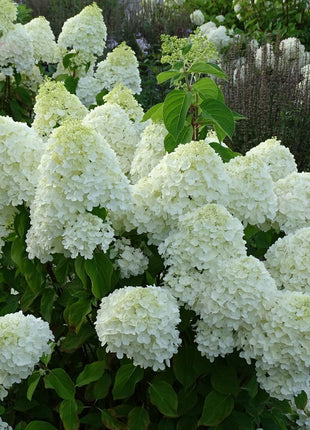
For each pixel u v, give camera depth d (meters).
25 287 2.54
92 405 2.23
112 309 1.89
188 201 2.11
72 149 1.92
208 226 1.99
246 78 5.78
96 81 4.33
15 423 2.29
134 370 1.99
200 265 1.99
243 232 2.29
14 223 2.25
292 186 2.52
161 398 2.01
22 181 2.15
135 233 2.32
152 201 2.17
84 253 1.99
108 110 2.89
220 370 2.07
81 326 2.22
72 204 1.96
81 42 4.27
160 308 1.87
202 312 1.96
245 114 5.29
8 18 4.20
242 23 9.04
